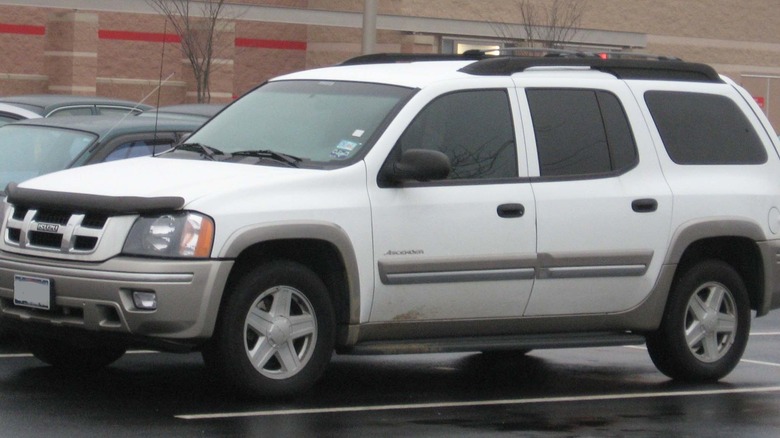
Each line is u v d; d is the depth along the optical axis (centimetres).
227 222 859
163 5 3253
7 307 909
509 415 915
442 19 3719
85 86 3416
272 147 962
